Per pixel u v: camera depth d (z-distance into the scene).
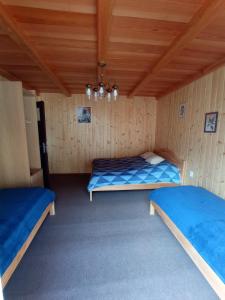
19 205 1.96
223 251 1.30
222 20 1.57
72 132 4.79
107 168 3.54
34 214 1.91
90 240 2.09
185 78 3.26
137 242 2.06
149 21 1.63
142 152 5.12
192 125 3.13
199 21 1.50
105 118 4.83
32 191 2.39
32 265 1.71
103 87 2.84
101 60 2.31
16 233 1.52
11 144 2.72
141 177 3.21
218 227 1.56
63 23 1.67
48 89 4.25
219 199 2.17
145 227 2.36
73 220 2.52
